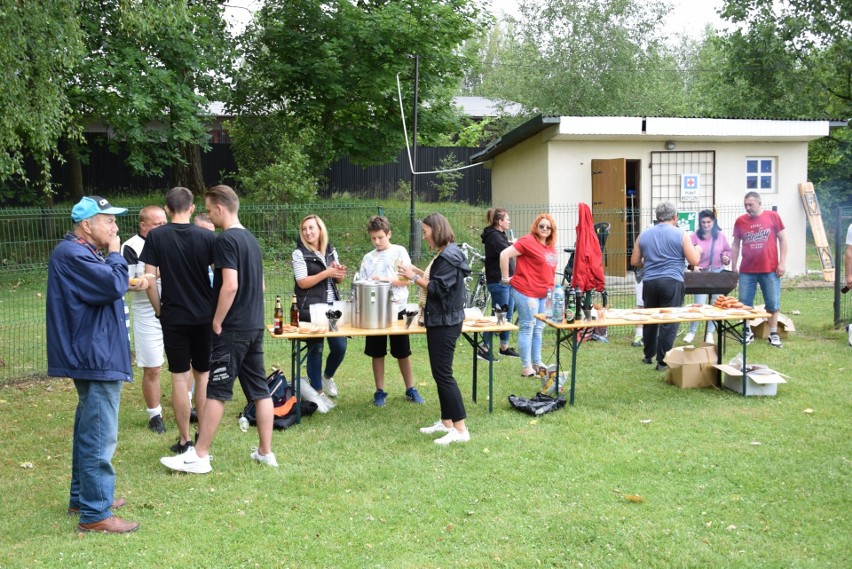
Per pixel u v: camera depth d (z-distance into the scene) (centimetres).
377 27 1625
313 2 1655
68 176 1894
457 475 450
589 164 1312
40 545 361
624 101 2316
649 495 415
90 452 371
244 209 1014
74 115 1387
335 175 2156
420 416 582
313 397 590
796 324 948
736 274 708
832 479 432
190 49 1481
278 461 478
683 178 1330
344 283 1045
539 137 1333
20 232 862
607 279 1283
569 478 443
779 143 1369
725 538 360
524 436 523
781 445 495
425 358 805
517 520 385
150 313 536
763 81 2089
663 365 723
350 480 444
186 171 1844
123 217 1159
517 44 2480
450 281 492
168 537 369
